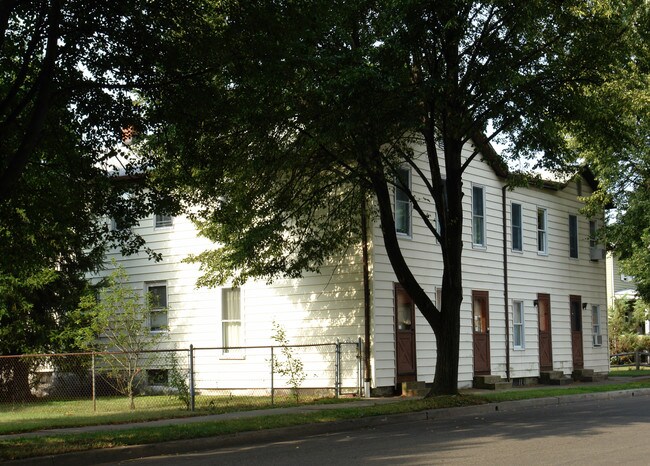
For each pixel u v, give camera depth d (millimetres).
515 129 18328
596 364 33938
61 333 23906
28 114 15047
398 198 24391
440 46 17609
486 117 17875
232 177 20094
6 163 14883
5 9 12547
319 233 23469
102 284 25922
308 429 14992
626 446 11203
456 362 20078
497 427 14570
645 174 31078
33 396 25328
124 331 24047
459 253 20172
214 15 15242
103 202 15906
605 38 18250
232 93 16328
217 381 25562
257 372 24766
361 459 10648
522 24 16891
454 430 14281
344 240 22562
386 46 16453
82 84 14156
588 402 21547
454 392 19922
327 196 22172
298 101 17406
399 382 23188
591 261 34594
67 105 15023
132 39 14492
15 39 14578
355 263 23188
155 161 16484
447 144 20062
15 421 17141
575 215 33750
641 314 47906
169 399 22328
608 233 33188
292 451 11992
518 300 29359
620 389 24469
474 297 27047
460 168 20062
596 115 18891
